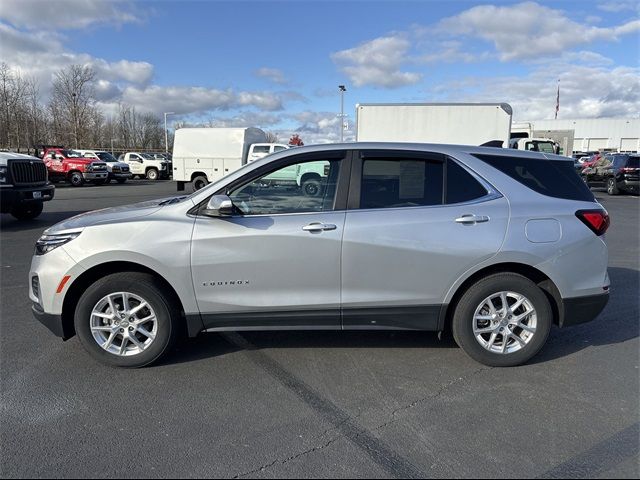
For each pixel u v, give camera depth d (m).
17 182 10.61
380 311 3.66
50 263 3.58
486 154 3.82
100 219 3.69
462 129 15.48
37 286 3.67
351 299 3.62
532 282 3.66
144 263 3.53
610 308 5.22
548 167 3.86
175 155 21.64
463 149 3.82
